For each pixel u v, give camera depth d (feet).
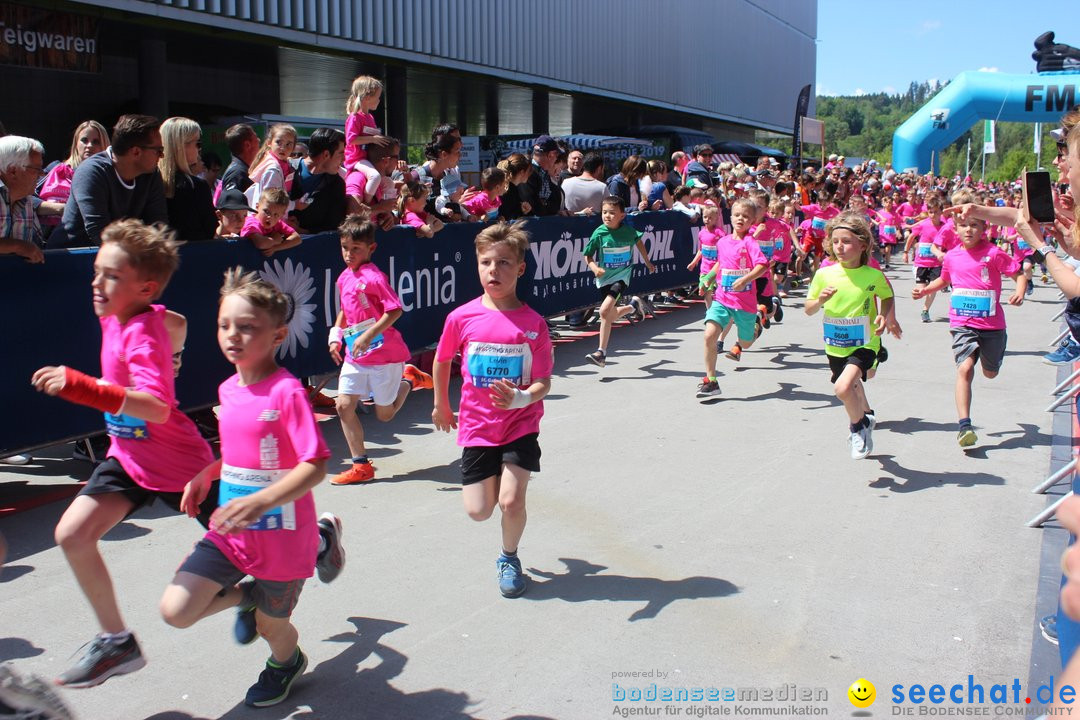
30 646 11.41
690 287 46.24
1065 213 14.87
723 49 113.50
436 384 13.50
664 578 13.55
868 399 25.08
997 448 20.40
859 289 18.51
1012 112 81.71
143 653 10.89
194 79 63.67
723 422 22.52
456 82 71.20
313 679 10.73
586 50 81.10
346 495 17.13
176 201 19.04
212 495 10.69
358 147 25.00
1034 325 40.24
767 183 53.26
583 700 10.32
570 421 22.50
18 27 38.63
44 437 16.55
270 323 9.63
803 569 13.88
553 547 14.69
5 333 15.76
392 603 12.71
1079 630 9.00
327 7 52.60
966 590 13.17
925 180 78.02
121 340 10.30
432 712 10.08
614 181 39.32
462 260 28.22
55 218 20.85
